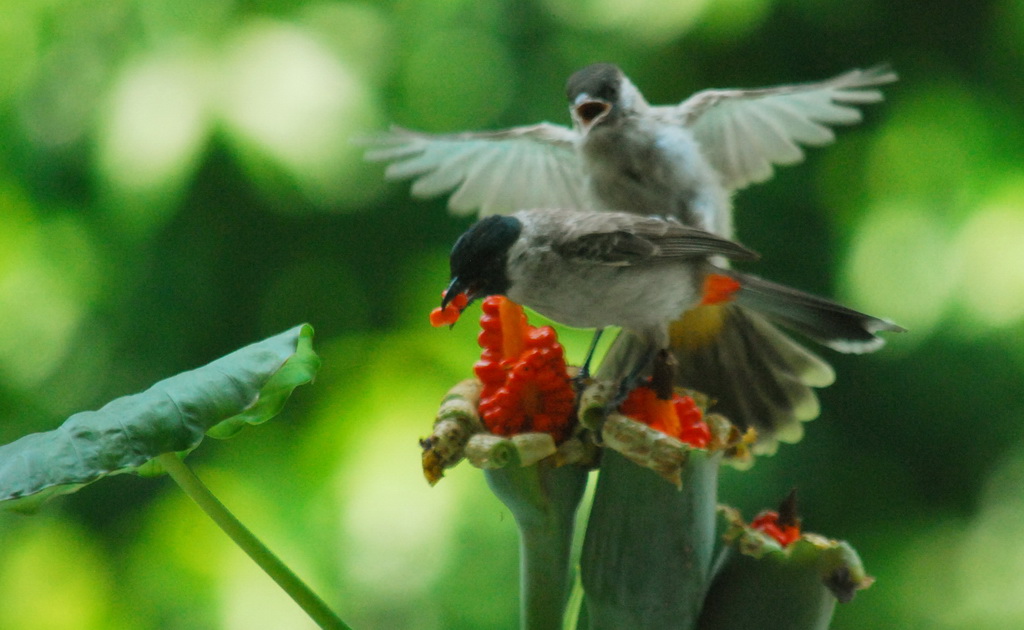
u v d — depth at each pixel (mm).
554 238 7016
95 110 11398
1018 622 12781
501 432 5465
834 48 13445
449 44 12859
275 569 5297
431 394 10891
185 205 11406
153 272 11953
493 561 10352
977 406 12789
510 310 5566
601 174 8156
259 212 11734
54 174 11789
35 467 4984
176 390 5215
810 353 7867
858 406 13328
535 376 5449
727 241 7164
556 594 5516
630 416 5414
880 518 13289
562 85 12930
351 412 10773
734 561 5430
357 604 10164
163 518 10898
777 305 7520
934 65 13352
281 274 12203
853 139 13320
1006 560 13016
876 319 7406
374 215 12289
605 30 12945
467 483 10453
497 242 6980
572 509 5508
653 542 5316
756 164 8492
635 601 5336
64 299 11922
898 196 12688
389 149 8625
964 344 12289
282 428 11289
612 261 6930
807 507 12930
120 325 12062
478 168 8711
